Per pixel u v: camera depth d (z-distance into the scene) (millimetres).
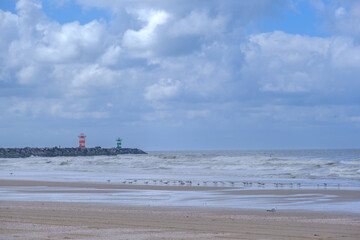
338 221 14422
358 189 29234
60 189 29234
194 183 35062
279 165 64375
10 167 71375
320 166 60500
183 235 10953
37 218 14156
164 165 71125
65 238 10344
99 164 77875
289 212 17625
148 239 10281
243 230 11961
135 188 30047
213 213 16875
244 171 53625
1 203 20016
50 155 149375
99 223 13047
